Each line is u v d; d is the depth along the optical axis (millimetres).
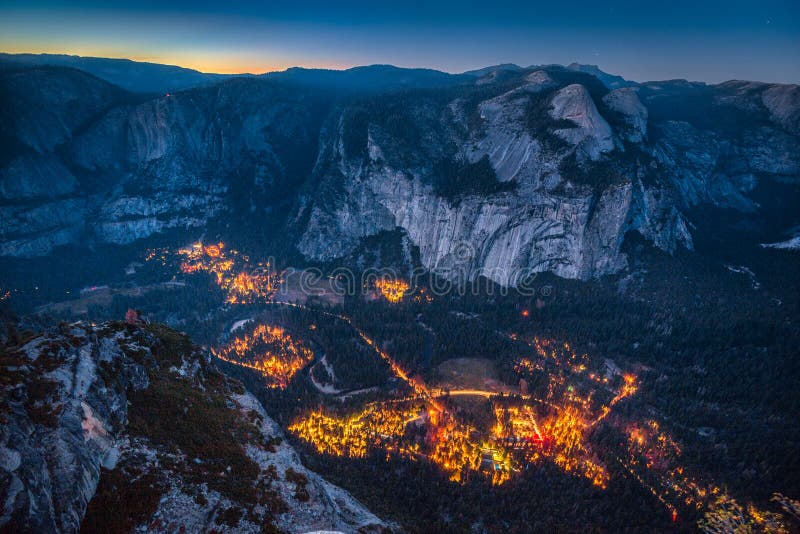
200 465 67000
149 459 63438
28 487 44125
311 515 67500
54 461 50625
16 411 51156
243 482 67750
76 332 71625
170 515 57094
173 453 66625
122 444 63344
